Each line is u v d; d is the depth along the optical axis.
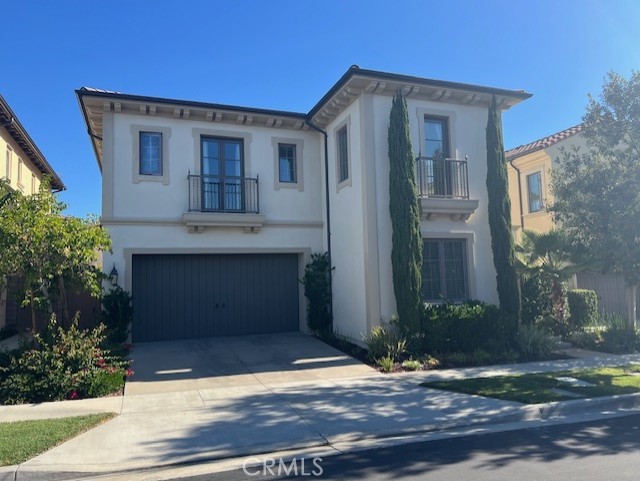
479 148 13.75
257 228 14.24
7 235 8.79
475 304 12.22
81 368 8.72
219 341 13.51
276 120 14.63
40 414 7.44
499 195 12.94
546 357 12.00
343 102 13.46
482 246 13.38
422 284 12.73
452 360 11.23
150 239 13.42
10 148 17.25
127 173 13.39
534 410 7.52
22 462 5.44
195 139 14.06
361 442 6.36
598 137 11.60
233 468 5.50
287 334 14.48
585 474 5.02
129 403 8.07
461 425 7.02
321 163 15.30
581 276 18.23
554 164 19.27
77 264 9.88
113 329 12.30
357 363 11.22
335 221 14.27
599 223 10.79
